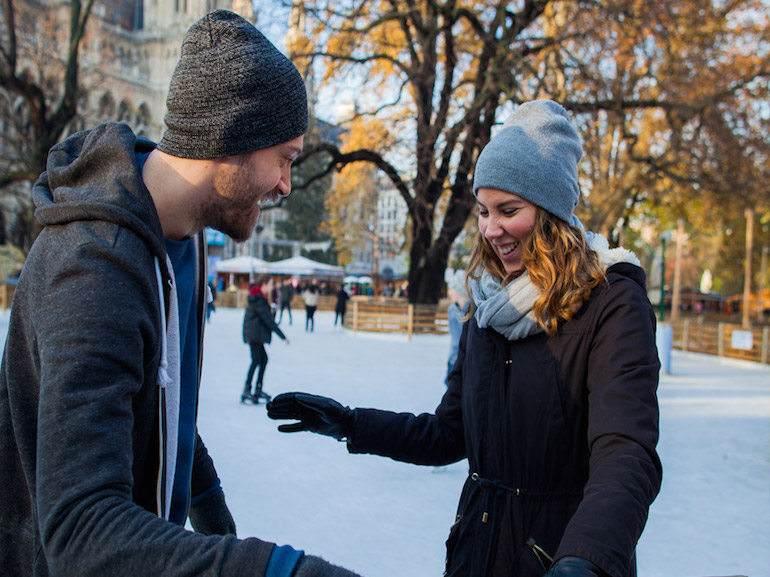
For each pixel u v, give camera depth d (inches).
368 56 665.0
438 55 685.3
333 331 830.5
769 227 1510.8
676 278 1157.7
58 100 816.9
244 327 295.7
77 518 27.6
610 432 42.0
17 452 37.3
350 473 190.2
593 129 627.5
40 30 795.4
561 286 48.6
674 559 133.7
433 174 691.4
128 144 38.3
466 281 62.9
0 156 898.7
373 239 1626.5
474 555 51.6
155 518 28.8
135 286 34.5
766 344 549.6
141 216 36.4
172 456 40.8
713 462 212.7
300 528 145.6
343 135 869.8
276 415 56.7
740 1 637.9
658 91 634.2
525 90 564.7
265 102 37.8
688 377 471.8
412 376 400.5
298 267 1502.2
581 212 682.8
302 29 615.8
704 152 661.3
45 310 32.7
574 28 553.9
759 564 131.1
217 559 26.7
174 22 1946.4
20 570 36.9
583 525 35.9
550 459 49.9
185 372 48.8
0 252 1138.7
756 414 306.7
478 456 53.5
